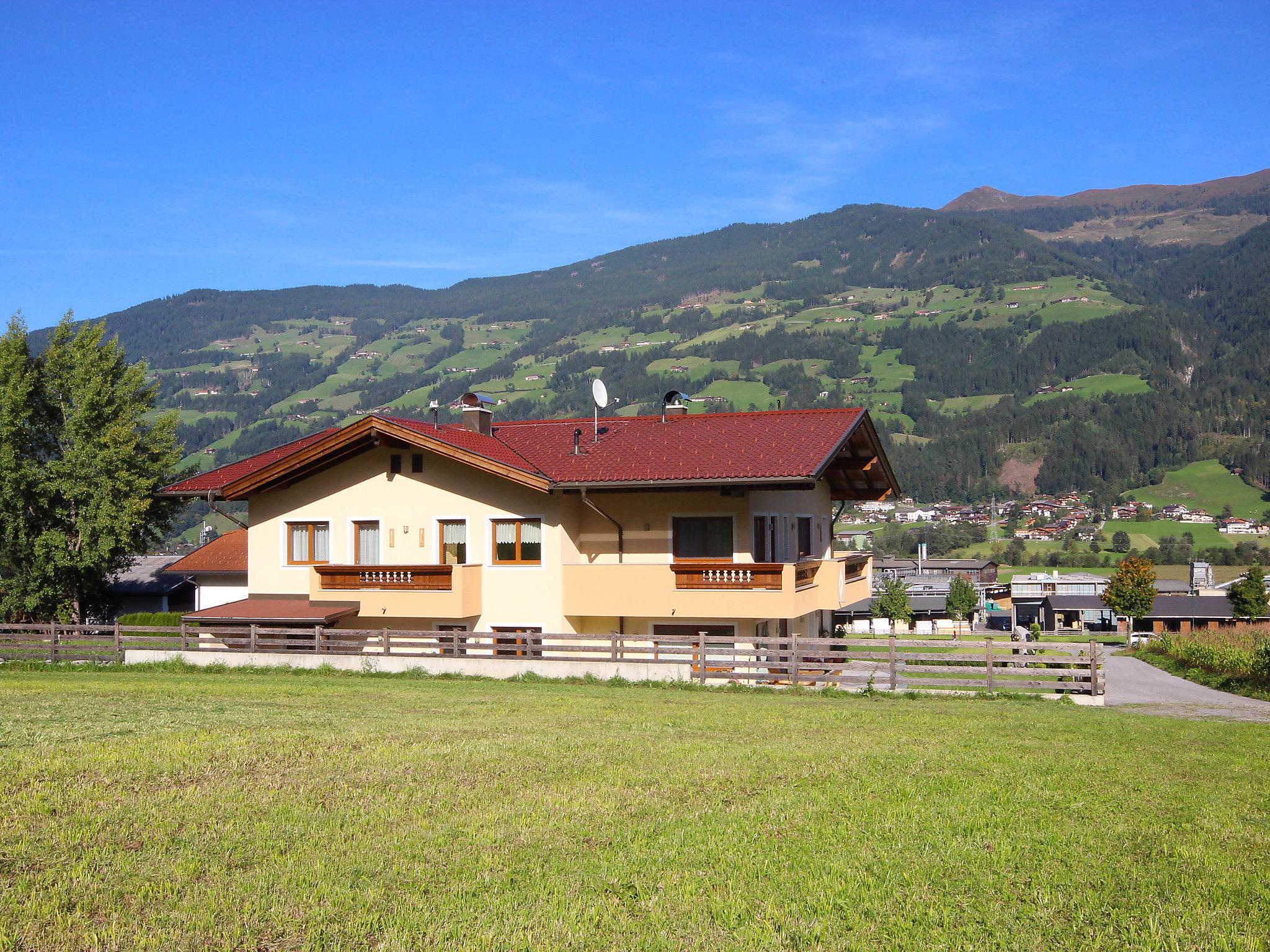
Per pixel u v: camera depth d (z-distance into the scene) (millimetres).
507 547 27953
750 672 25094
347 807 10234
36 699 18359
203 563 37406
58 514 37281
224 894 7875
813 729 15992
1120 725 17359
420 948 7082
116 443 37406
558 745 13727
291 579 29688
